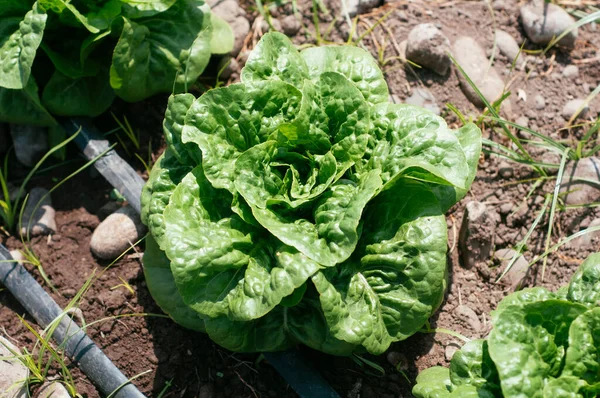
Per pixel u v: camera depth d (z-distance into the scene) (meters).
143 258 0.80
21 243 0.87
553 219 0.85
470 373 0.72
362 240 0.75
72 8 0.82
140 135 0.91
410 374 0.80
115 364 0.82
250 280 0.73
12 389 0.80
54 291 0.85
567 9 0.94
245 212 0.75
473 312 0.82
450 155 0.74
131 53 0.84
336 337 0.72
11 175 0.90
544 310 0.70
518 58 0.92
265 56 0.77
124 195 0.86
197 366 0.82
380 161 0.75
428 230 0.73
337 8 0.94
